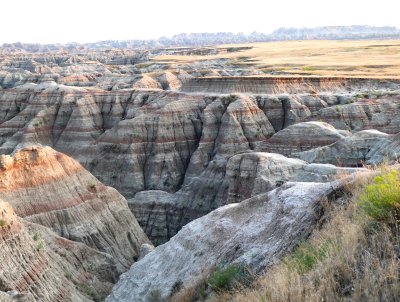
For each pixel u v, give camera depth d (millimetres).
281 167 53812
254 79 103938
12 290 26203
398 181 12844
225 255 21641
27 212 47344
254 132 90375
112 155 92438
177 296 21609
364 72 122312
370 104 84000
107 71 193625
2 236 29531
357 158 57281
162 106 102250
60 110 111312
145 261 29906
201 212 68125
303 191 21359
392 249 10656
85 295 35969
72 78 160625
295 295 10570
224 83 105625
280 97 97875
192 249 26234
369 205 12359
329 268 11070
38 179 50250
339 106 84750
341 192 18484
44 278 31109
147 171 90188
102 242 50375
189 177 87375
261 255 18547
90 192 54562
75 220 49938
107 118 110875
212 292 18266
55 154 54781
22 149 51531
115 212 55531
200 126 96562
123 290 29109
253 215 23234
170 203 72125
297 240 17672
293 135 71188
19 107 122562
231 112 92000
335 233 13539
